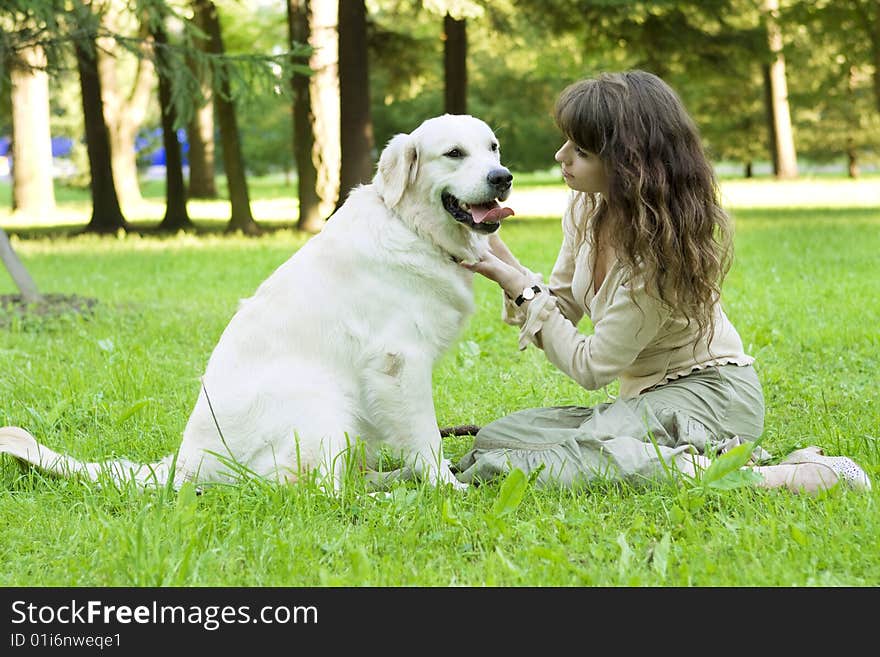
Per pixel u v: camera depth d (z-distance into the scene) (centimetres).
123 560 359
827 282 1148
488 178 446
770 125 4269
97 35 1182
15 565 373
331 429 446
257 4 3569
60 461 466
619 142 426
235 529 389
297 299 463
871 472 440
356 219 469
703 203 434
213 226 2347
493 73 4491
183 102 1225
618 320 444
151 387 668
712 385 466
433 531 393
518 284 469
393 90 2308
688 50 2152
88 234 2172
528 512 412
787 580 340
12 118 2953
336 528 400
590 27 2125
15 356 782
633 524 384
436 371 716
